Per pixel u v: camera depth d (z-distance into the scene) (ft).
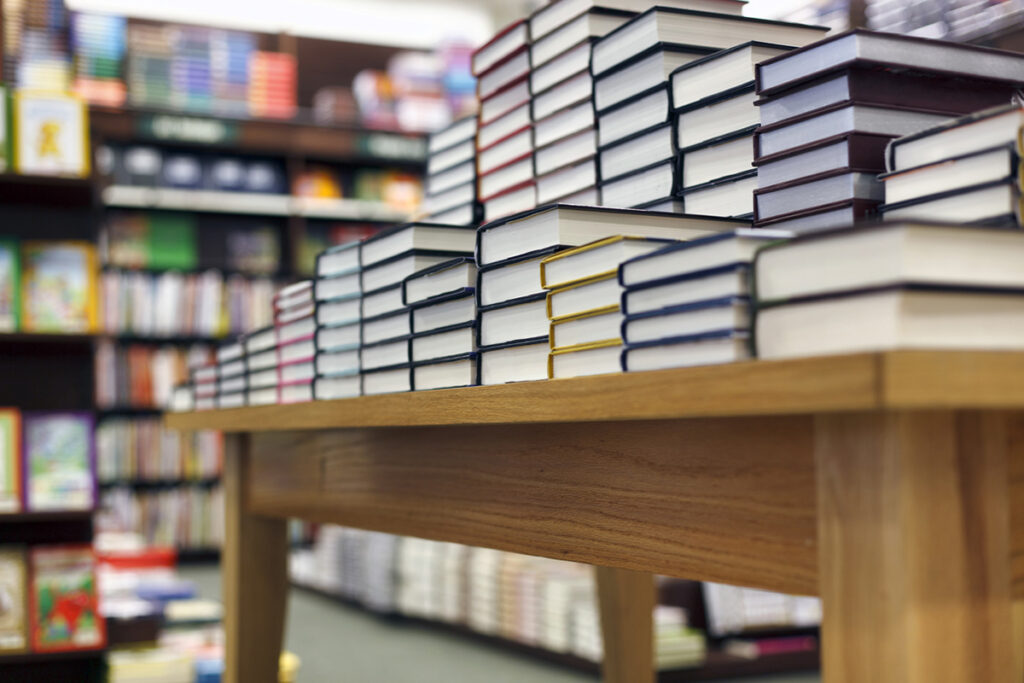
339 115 24.07
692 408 2.40
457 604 14.25
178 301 22.04
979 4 5.46
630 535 3.02
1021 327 2.17
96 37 22.08
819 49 3.13
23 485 10.12
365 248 4.45
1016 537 2.27
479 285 3.51
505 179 4.83
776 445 2.51
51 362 10.71
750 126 3.50
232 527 6.29
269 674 6.28
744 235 2.39
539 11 4.60
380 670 12.13
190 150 23.13
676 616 11.99
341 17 25.81
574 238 3.23
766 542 2.54
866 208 2.99
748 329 2.37
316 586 18.29
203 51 22.80
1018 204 2.57
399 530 4.42
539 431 3.47
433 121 24.22
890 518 2.15
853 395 1.99
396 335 4.09
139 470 21.76
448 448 4.04
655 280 2.62
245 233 23.47
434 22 26.50
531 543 3.52
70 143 10.40
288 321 5.08
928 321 2.07
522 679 11.60
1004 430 2.27
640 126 3.97
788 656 11.71
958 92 3.21
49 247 10.52
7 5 20.62
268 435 5.91
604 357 2.87
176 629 11.14
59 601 9.95
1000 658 2.20
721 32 3.96
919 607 2.12
